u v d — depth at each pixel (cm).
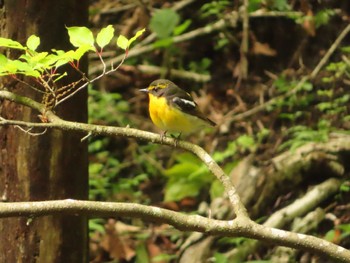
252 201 1164
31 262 785
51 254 788
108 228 1219
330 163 1187
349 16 1527
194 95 1503
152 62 1578
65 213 523
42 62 550
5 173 771
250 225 536
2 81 743
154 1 1659
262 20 1555
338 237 1094
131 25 1605
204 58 1559
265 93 1459
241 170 1199
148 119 1475
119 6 1666
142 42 1573
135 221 1263
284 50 1532
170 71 1536
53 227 784
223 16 1563
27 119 750
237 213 555
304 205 1137
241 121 1405
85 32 549
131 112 1488
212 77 1535
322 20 1495
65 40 747
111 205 525
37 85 741
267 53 1516
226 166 1269
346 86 1399
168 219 530
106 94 1479
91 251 1197
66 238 794
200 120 841
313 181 1196
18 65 532
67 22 747
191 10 1638
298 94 1409
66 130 639
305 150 1201
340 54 1468
